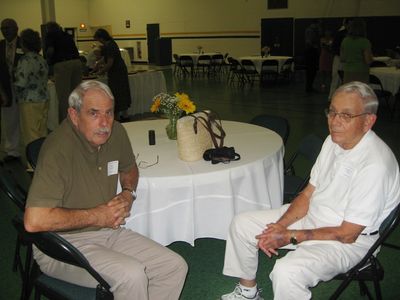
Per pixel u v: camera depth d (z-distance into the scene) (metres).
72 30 16.47
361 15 12.43
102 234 1.77
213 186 2.07
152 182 2.00
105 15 17.61
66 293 1.56
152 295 1.74
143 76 7.40
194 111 2.61
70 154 1.59
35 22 16.19
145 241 1.80
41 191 1.50
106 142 1.75
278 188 2.36
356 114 1.59
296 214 1.90
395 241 2.76
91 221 1.61
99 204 1.72
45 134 4.26
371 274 1.69
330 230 1.62
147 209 2.04
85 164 1.65
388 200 1.63
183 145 2.19
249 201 2.18
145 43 16.86
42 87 4.10
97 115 1.60
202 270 2.46
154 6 16.19
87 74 6.49
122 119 6.90
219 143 2.38
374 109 1.61
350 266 1.67
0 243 2.81
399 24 12.09
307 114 6.93
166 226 2.07
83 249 1.65
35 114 4.10
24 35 3.96
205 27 15.23
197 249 2.69
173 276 1.72
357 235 1.59
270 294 2.23
